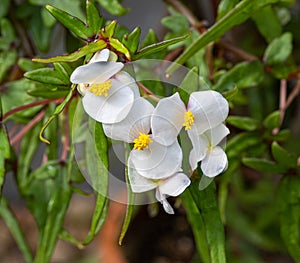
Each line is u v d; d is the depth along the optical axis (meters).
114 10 0.37
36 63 0.38
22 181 0.39
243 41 0.50
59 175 0.38
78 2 0.38
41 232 0.39
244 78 0.38
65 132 0.37
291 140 0.51
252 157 0.38
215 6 0.45
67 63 0.32
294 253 0.38
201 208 0.32
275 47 0.39
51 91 0.33
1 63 0.40
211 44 0.38
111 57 0.30
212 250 0.33
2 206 0.40
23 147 0.39
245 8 0.34
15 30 0.41
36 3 0.39
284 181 0.37
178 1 0.40
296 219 0.37
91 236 0.34
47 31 0.41
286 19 0.45
